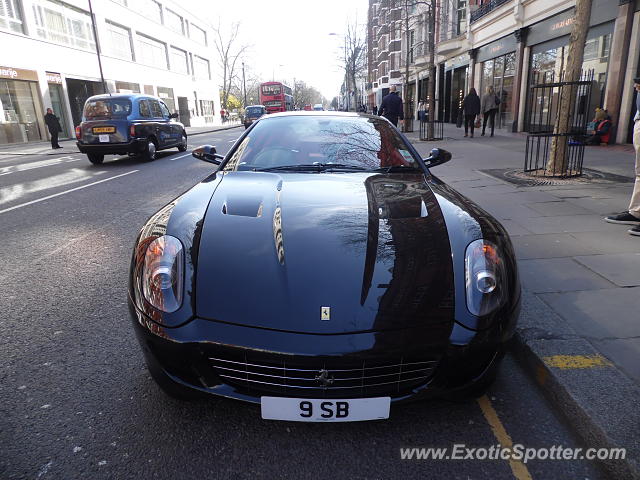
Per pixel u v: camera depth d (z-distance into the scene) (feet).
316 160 10.44
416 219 7.54
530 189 21.89
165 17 127.24
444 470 6.06
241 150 10.98
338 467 6.08
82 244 15.84
